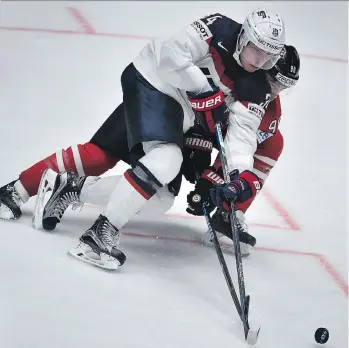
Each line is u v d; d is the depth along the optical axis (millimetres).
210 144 15164
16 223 15281
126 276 14086
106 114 21500
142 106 14305
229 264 15203
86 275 13859
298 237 16828
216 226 15438
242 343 12641
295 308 14062
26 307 12656
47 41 25578
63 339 12008
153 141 14164
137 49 26141
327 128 22766
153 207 14812
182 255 15250
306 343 13008
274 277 15055
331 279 15336
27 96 21672
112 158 15594
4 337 11844
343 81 26125
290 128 22406
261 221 17312
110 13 28953
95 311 12852
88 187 14805
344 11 33312
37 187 15289
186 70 13734
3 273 13484
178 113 14406
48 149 18969
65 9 28656
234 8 31578
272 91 14531
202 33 13961
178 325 12859
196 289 14078
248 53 13711
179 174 14922
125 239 15555
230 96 14375
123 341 12195
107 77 23750
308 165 20422
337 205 18578
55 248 14562
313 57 27656
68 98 22016
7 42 24984
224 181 14094
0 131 19406
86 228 15578
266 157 15656
